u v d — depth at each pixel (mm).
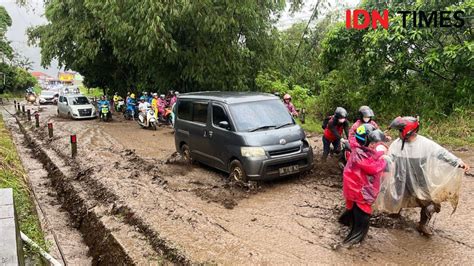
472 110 11336
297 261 4672
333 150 8727
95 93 54531
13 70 50250
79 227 7098
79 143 13469
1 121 20547
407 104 13180
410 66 12703
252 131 7727
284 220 5988
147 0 15438
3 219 3990
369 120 6840
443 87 12375
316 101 16234
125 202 6934
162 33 16141
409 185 5055
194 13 16156
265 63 19922
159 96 19078
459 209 6121
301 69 20797
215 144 8344
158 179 8328
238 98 8438
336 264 4586
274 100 8633
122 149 12195
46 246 6020
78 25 22109
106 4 16594
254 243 5199
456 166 4762
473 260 4574
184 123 9586
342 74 14977
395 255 4766
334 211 6277
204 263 4652
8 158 10258
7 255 3436
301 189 7422
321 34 21734
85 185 8602
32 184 9695
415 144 5016
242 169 7559
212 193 7340
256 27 18859
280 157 7473
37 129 17734
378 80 13969
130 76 26609
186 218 6102
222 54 18281
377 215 5859
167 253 5082
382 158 4730
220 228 5730
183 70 18891
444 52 11031
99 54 26188
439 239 5156
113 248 5570
